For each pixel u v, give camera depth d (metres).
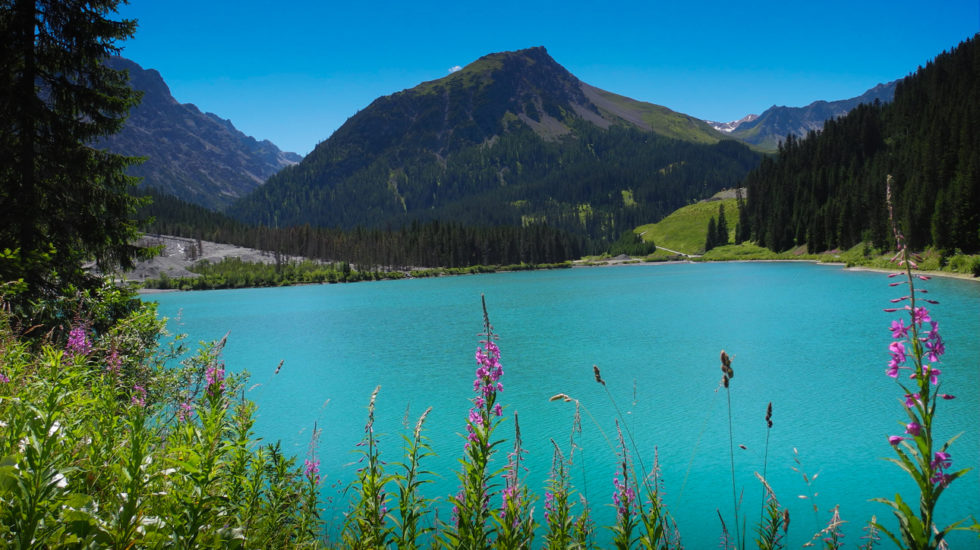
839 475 16.56
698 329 46.03
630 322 52.00
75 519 2.90
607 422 22.58
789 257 168.50
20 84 15.84
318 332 54.19
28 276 13.69
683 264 194.75
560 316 58.84
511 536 4.21
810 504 14.66
